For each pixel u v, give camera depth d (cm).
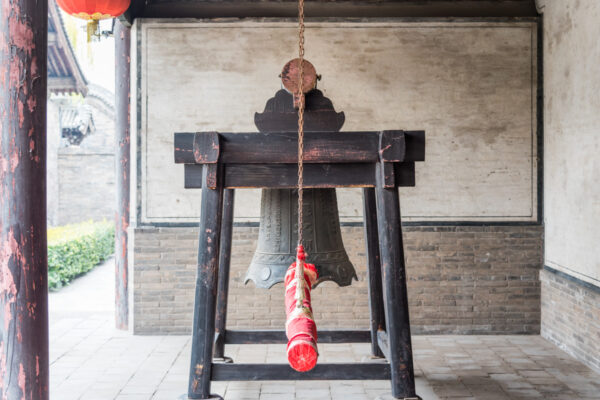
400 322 397
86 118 1991
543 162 636
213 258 400
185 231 642
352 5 639
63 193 1936
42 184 375
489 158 638
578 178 554
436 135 636
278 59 634
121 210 680
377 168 400
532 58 636
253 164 400
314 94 426
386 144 388
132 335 645
